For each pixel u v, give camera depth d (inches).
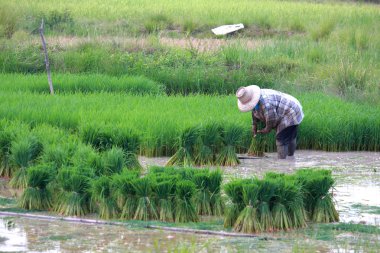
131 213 557.3
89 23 1800.0
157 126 812.6
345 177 708.0
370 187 661.9
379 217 559.5
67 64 1274.6
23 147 661.3
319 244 487.5
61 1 2219.5
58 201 578.2
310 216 559.8
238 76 1194.0
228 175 709.9
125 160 704.4
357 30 1600.6
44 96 979.3
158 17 1859.0
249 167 758.5
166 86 1196.5
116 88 1103.6
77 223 543.8
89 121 794.8
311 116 886.4
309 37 1689.2
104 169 617.9
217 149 781.9
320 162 790.5
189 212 550.3
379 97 1083.9
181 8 2118.6
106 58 1280.8
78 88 1096.8
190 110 908.6
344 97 1103.0
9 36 1614.2
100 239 497.4
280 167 757.3
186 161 761.0
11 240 492.4
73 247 476.4
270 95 787.4
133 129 740.0
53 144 665.0
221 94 1178.6
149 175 567.2
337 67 1216.2
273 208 530.6
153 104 953.5
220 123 779.4
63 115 841.5
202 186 571.5
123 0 2343.8
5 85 1065.5
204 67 1235.2
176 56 1286.9
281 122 791.7
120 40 1457.9
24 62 1266.0
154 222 543.8
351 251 470.0
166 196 551.5
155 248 472.4
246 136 845.2
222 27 1791.3
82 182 569.0
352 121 880.9
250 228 518.6
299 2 2554.1
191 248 463.5
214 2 2384.4
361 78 1176.2
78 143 691.4
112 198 561.9
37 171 582.6
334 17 1879.9
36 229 523.8
